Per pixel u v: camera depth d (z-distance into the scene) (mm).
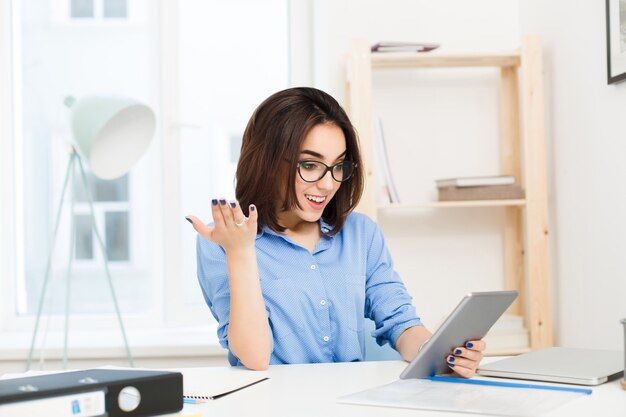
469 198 2898
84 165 3432
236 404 1222
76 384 1022
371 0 3146
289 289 1803
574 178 2703
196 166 3439
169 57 3396
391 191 2906
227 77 3469
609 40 2373
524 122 2852
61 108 3439
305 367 1592
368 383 1396
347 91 3104
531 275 2840
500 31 3193
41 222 3434
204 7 3449
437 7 3174
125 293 3451
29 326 3398
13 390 982
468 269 3170
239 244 1529
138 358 3064
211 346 3049
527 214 2842
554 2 2824
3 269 3395
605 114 2463
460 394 1262
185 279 3424
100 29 3443
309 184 1711
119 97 2848
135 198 3449
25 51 3436
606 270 2482
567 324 2795
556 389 1286
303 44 3461
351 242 1935
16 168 3428
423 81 3172
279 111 1721
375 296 1930
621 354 1565
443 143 3174
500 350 2857
